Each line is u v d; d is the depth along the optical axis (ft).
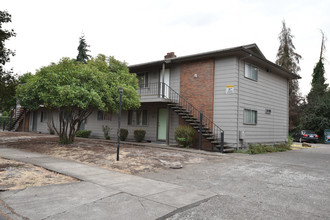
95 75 37.70
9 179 19.67
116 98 39.65
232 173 25.40
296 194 18.30
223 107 45.34
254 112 49.49
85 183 19.24
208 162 32.01
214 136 45.27
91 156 32.81
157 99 48.16
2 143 45.62
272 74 56.44
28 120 94.58
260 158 36.52
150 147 45.60
